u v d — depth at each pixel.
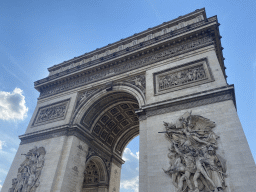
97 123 49.88
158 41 42.78
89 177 52.34
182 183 25.09
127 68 45.31
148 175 28.31
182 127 29.72
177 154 27.91
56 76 55.59
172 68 38.56
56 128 43.28
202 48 37.69
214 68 33.91
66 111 46.47
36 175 38.09
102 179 50.03
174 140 29.23
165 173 27.27
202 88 32.62
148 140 31.58
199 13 45.12
